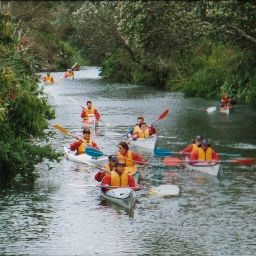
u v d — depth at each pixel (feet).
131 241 81.71
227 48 251.80
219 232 85.05
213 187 108.47
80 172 118.83
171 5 193.98
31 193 103.19
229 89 241.14
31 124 106.83
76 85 325.01
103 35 375.04
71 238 82.58
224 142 150.92
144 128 151.02
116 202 97.60
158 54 226.79
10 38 112.68
